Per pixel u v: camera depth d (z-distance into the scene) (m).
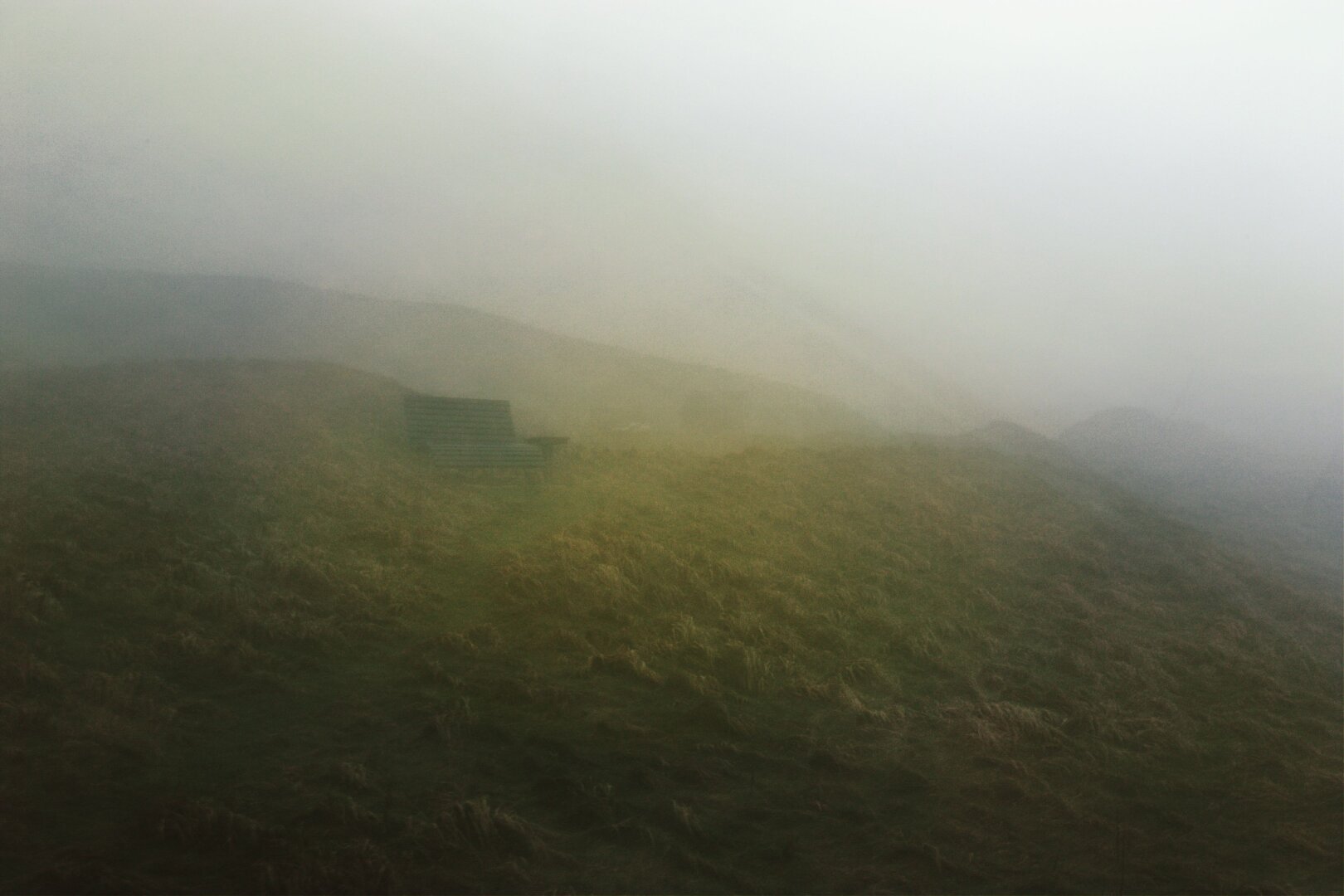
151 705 6.21
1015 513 16.98
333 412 16.28
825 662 9.08
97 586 7.91
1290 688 10.20
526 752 6.38
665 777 6.33
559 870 5.05
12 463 10.49
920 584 12.14
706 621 9.63
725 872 5.23
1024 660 10.07
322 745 6.14
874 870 5.45
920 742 7.54
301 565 9.15
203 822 4.91
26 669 6.20
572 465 16.09
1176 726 8.52
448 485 13.66
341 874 4.64
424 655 7.85
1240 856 6.04
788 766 6.78
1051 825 6.31
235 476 11.83
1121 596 12.85
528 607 9.23
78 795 5.09
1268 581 15.52
